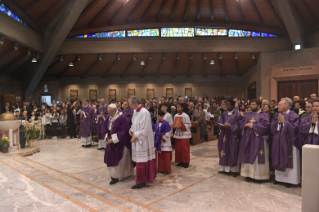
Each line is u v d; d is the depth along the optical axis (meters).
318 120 4.16
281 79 14.84
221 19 16.02
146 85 20.67
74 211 3.32
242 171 4.84
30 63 16.03
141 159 4.41
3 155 6.89
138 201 3.81
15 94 16.61
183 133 5.89
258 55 16.41
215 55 17.30
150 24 16.25
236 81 20.42
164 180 4.91
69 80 20.23
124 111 7.20
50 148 8.73
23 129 8.06
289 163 4.29
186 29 16.50
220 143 5.23
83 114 8.96
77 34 15.76
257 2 13.56
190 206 3.60
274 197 3.92
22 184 4.39
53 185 4.46
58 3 12.34
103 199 3.80
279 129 4.43
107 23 15.86
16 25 11.90
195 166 6.00
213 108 10.88
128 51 16.11
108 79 20.50
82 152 7.97
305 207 2.73
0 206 3.47
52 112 11.77
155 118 6.17
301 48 14.48
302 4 12.70
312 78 13.83
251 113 4.80
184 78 20.62
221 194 4.07
